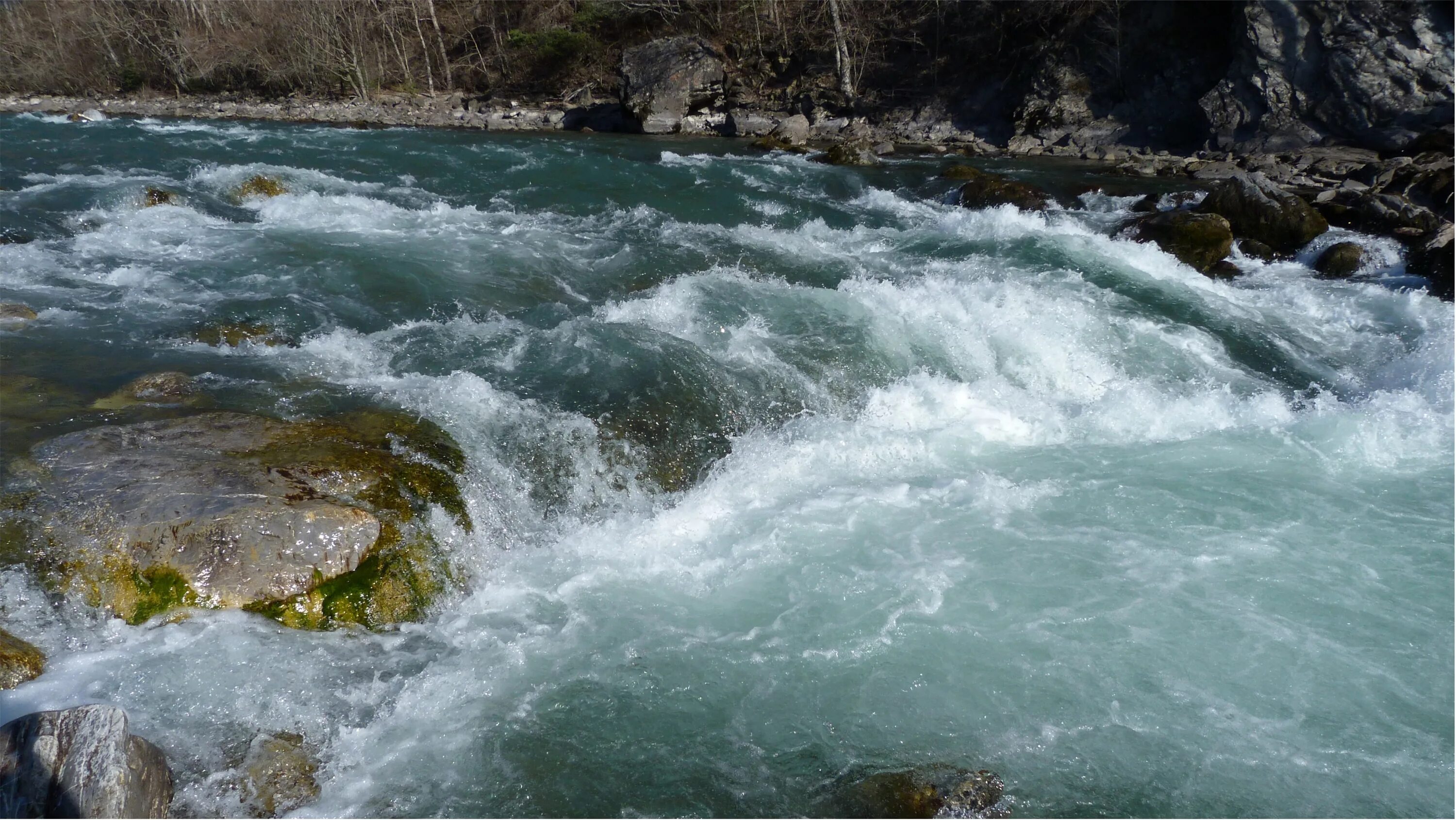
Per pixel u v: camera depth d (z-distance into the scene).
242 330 7.79
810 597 5.64
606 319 8.50
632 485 6.53
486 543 5.82
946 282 9.83
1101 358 8.73
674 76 25.39
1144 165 17.70
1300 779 4.49
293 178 13.28
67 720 3.74
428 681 4.86
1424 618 5.51
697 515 6.37
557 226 11.94
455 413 6.59
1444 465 7.27
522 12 33.81
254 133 19.86
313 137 19.28
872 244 11.70
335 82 32.56
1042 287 9.99
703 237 11.37
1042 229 12.28
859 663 5.14
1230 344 9.32
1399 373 8.77
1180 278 10.82
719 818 4.23
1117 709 4.88
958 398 7.92
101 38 35.41
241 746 4.29
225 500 5.17
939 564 5.95
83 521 5.02
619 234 11.52
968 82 24.94
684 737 4.65
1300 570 5.93
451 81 33.69
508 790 4.31
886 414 7.68
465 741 4.55
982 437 7.55
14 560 4.80
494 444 6.38
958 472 7.05
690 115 25.52
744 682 5.00
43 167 13.81
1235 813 4.32
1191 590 5.73
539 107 29.11
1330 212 12.84
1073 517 6.49
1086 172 17.56
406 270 9.43
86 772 3.58
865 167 17.77
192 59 34.03
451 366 7.43
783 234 11.78
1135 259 11.18
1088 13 21.70
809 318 8.62
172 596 4.84
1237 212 12.45
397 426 6.30
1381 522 6.48
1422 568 5.95
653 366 7.48
